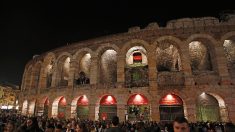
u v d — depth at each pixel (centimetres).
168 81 2773
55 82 3650
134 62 3478
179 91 2667
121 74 2989
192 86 2652
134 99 2814
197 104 2644
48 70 4144
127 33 3170
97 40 3378
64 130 1214
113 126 754
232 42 3025
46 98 3738
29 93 4181
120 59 3073
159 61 3459
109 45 3231
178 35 2939
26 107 4381
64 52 3691
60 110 3425
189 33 2916
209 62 3150
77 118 3000
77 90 3247
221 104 2673
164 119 2653
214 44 2803
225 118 2575
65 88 3397
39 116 3434
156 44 2997
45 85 3947
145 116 2750
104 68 3569
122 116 2772
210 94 2689
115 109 2942
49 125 846
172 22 3045
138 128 1420
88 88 3150
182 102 2662
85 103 3159
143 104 2759
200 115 2650
